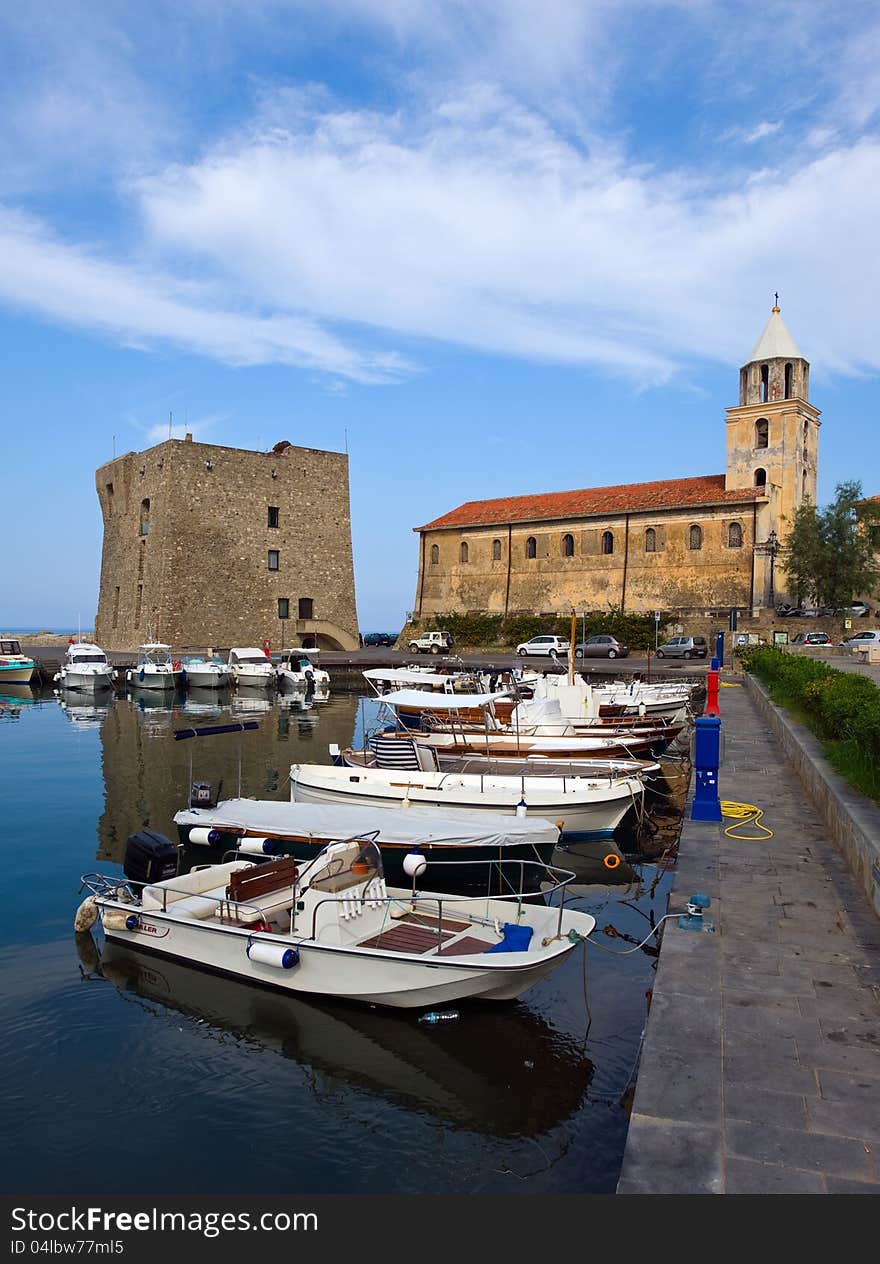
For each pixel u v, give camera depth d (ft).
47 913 41.65
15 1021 31.35
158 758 88.84
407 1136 24.88
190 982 34.45
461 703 71.10
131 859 41.52
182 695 162.09
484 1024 31.01
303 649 221.87
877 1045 20.45
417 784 58.95
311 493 233.76
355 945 32.30
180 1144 24.54
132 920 36.73
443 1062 28.81
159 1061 28.94
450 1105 26.43
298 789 61.46
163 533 208.64
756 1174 15.75
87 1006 32.48
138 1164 23.59
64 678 163.22
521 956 30.42
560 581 204.64
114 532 238.48
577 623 196.44
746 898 31.17
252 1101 26.73
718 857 36.70
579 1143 24.35
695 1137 16.83
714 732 43.78
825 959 25.58
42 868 48.80
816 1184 15.47
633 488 210.79
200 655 196.44
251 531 221.46
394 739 66.13
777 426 185.37
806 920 28.89
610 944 38.58
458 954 30.96
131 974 35.17
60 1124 25.39
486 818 44.42
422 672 96.07
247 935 33.22
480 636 212.43
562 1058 28.76
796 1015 21.99
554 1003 32.37
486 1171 23.13
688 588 186.09
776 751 66.28
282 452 228.84
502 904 35.22
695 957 25.76
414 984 30.76
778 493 184.55
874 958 25.66
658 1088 18.57
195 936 34.94
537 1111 26.04
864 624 175.83
